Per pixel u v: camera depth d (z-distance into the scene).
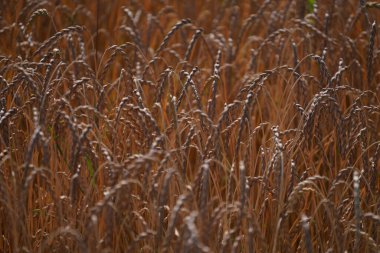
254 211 2.79
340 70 2.94
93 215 2.53
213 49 3.60
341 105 3.14
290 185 2.76
